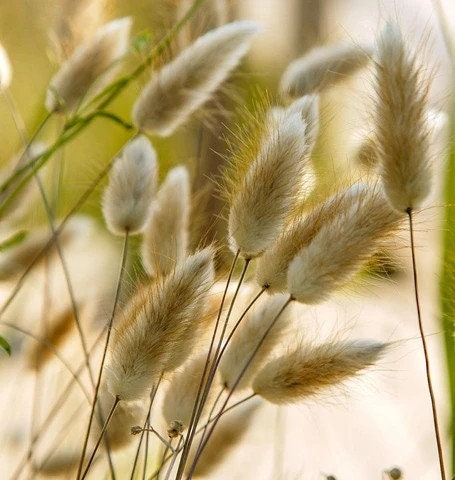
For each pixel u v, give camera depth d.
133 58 0.81
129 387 0.67
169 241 0.72
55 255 0.79
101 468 0.77
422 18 0.67
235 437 0.72
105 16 0.80
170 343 0.67
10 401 0.81
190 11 0.77
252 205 0.67
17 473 0.74
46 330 0.77
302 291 0.66
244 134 0.70
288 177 0.67
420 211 0.66
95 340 0.77
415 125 0.65
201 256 0.67
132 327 0.67
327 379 0.68
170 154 0.80
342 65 0.75
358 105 0.70
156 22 0.78
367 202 0.67
